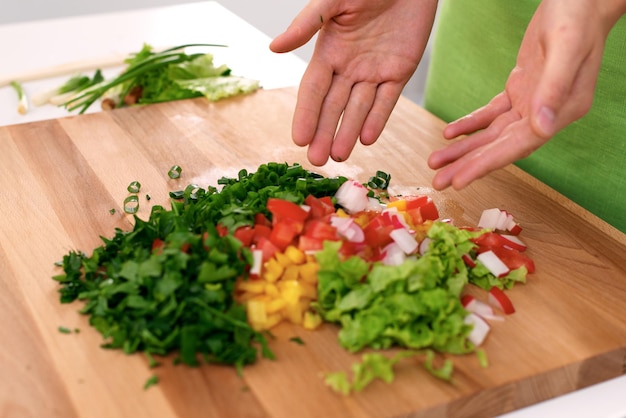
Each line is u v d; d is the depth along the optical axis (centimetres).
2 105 105
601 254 82
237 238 74
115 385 67
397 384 68
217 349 68
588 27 70
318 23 83
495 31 103
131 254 75
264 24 167
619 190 92
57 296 74
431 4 88
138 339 69
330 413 65
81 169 91
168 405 66
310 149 86
